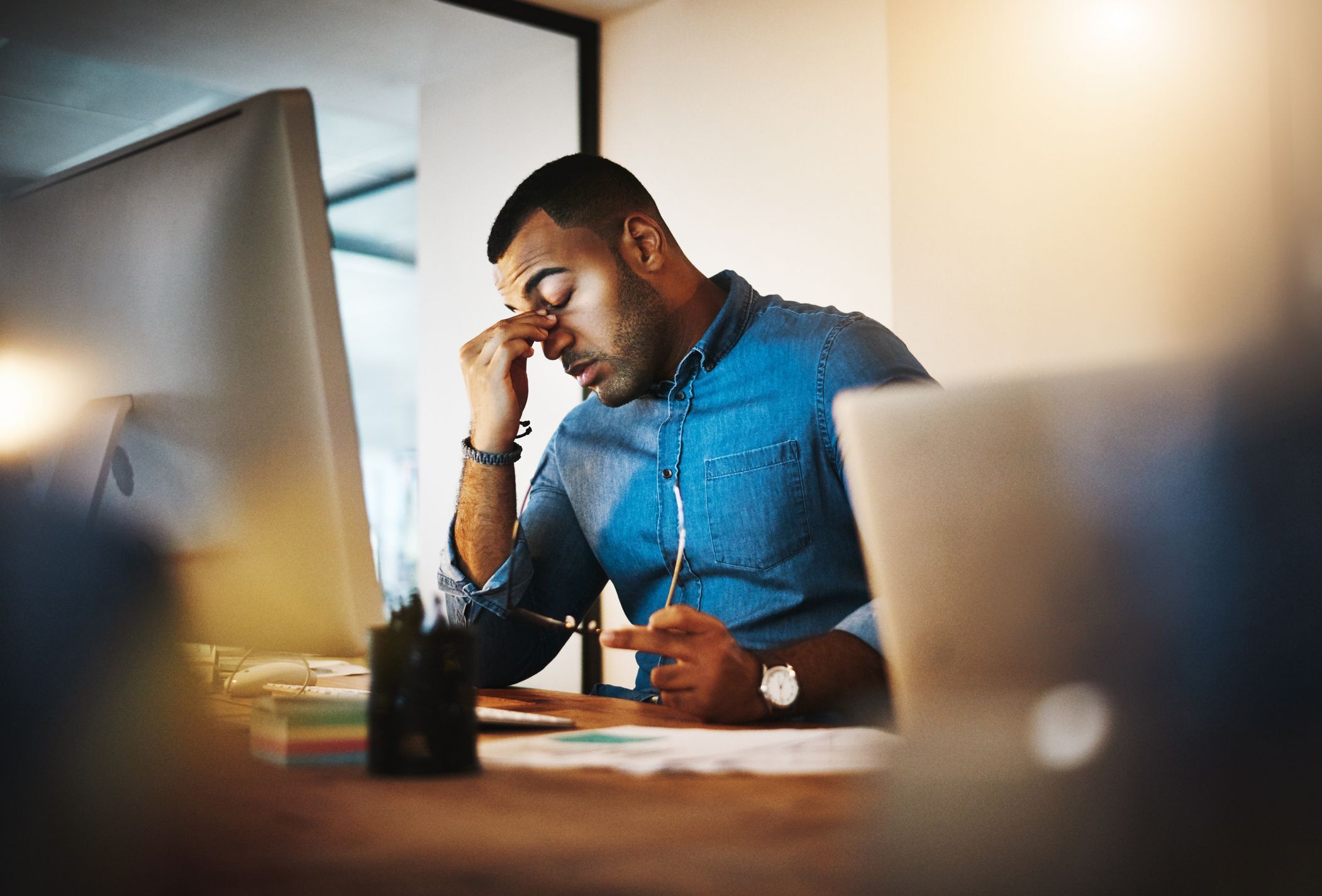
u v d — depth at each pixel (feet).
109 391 3.41
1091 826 1.64
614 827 1.95
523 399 5.07
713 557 5.14
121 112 16.38
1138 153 9.20
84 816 1.89
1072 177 9.62
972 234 10.25
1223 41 8.75
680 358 5.41
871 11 10.90
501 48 14.05
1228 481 1.85
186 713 2.28
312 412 2.94
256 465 3.09
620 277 5.24
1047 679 1.88
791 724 3.27
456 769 2.42
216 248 3.07
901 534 2.15
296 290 2.91
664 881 1.63
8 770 1.96
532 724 3.19
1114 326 9.26
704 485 5.14
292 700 2.63
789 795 2.18
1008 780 1.82
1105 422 1.94
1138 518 1.89
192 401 3.19
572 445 5.66
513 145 14.25
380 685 2.44
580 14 13.34
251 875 1.69
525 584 5.01
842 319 5.16
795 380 5.02
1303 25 8.43
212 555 3.29
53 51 14.07
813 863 1.70
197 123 3.18
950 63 10.43
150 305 3.25
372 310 30.42
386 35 13.64
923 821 1.75
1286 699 1.74
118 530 2.43
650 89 12.98
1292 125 8.45
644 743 2.82
